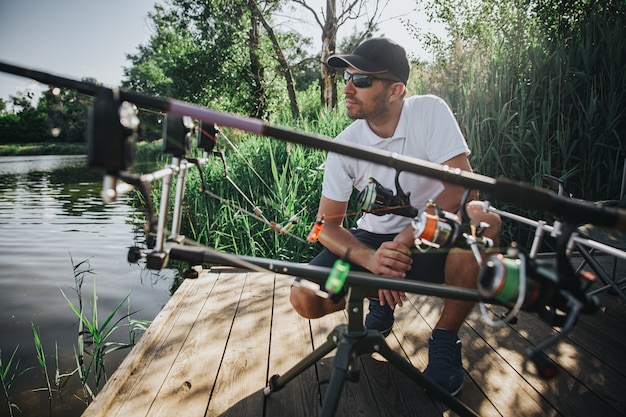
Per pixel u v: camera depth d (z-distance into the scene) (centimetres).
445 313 189
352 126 228
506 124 458
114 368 280
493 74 509
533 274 104
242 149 584
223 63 1513
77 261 516
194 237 517
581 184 461
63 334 329
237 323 256
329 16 1389
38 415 233
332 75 1422
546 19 652
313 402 182
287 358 217
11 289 422
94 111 93
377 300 234
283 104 1617
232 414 175
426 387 144
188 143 131
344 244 206
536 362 97
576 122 457
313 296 202
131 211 838
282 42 1650
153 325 248
